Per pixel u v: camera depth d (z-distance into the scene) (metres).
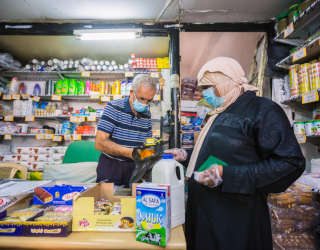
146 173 1.07
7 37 3.02
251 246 0.82
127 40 3.14
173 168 0.89
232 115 0.92
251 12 2.61
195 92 3.22
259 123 0.82
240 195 0.84
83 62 3.37
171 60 2.68
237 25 2.71
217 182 0.79
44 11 2.62
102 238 0.70
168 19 2.79
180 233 0.75
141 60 3.28
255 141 0.86
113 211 0.83
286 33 2.13
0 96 3.31
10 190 0.93
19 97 3.31
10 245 0.68
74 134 3.23
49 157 3.17
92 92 3.31
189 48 3.28
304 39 2.33
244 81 0.97
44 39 3.08
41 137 3.20
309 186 1.49
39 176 3.09
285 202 1.37
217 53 3.28
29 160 3.15
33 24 2.77
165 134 3.13
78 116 3.22
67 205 0.87
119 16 2.74
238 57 3.26
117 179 1.62
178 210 0.83
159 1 2.45
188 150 1.25
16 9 2.57
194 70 3.40
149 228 0.68
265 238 0.85
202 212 0.92
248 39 3.07
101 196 1.01
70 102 3.69
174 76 2.62
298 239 1.34
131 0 2.43
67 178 2.16
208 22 2.83
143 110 1.63
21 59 3.72
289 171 0.73
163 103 3.30
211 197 0.89
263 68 2.66
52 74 3.48
